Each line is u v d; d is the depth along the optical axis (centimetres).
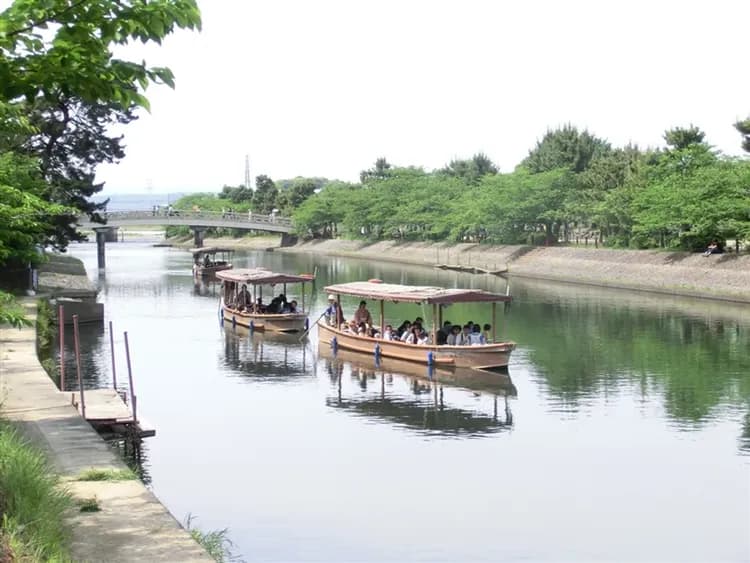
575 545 1602
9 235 1945
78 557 1009
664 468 2066
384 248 10312
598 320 4597
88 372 3256
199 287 6825
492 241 8812
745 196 5591
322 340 4006
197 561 999
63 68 867
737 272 5469
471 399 2831
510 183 8212
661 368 3284
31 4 820
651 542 1614
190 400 2823
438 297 3434
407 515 1762
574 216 7756
